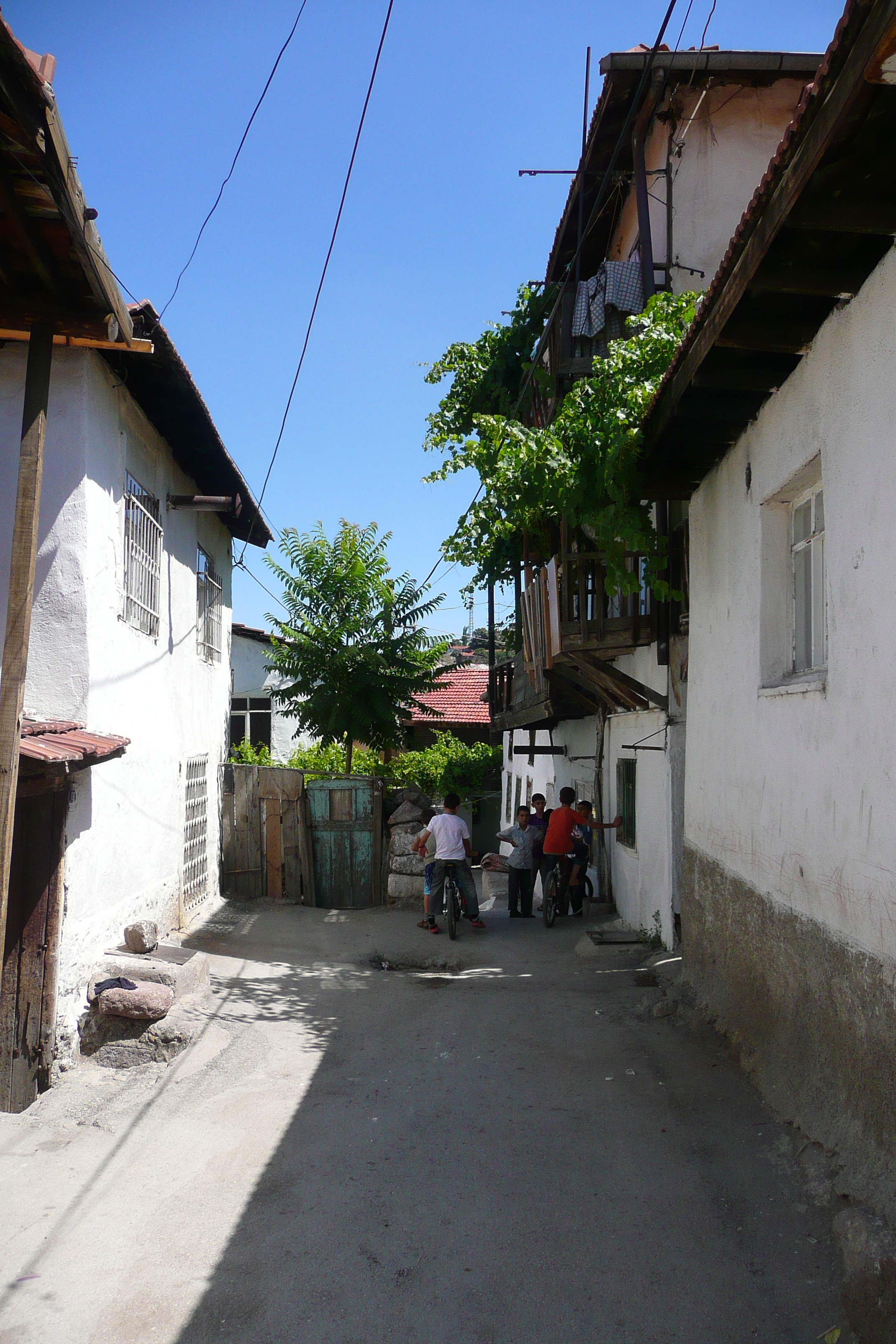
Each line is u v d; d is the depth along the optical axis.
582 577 9.76
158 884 9.16
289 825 13.09
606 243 13.27
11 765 4.52
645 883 10.45
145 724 8.61
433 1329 3.41
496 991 8.07
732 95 10.35
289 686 18.53
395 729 16.34
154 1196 4.39
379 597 16.33
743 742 5.98
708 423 6.17
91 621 6.82
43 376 5.14
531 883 12.92
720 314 4.62
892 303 3.77
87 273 4.89
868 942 3.93
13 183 4.38
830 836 4.39
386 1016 7.32
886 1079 3.71
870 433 3.96
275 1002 7.61
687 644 8.71
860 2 2.86
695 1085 5.41
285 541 16.23
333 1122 5.21
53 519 6.73
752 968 5.68
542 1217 4.13
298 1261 3.85
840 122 3.26
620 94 10.22
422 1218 4.16
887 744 3.76
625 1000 7.49
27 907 5.89
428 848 11.06
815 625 5.24
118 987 6.48
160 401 8.36
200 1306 3.56
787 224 3.76
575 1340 3.33
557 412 10.30
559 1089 5.60
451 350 15.65
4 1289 3.67
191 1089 5.69
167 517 9.56
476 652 33.59
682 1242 3.86
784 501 5.58
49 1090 5.71
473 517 8.33
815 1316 3.33
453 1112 5.31
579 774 15.26
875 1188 3.61
